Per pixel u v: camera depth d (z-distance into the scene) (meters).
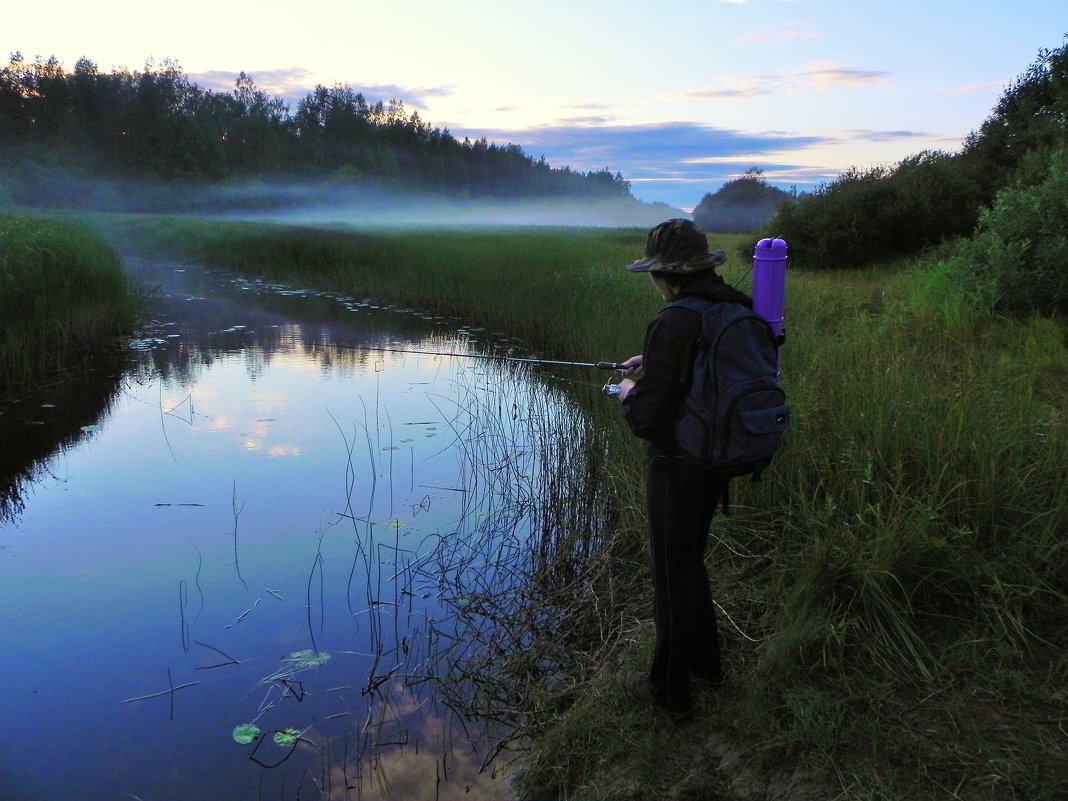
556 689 3.12
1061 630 2.77
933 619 2.91
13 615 3.83
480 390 8.30
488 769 2.75
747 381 2.24
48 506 5.20
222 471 5.85
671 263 2.33
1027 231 7.80
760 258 2.41
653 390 2.29
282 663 3.42
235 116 99.81
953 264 8.60
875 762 2.30
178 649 3.54
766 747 2.44
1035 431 3.83
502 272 14.73
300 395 8.12
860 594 2.94
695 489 2.36
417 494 5.38
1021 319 7.37
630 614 3.54
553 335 10.38
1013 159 14.10
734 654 3.01
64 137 77.44
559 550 4.36
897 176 14.53
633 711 2.76
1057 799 2.08
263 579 4.19
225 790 2.67
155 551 4.53
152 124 80.38
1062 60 14.16
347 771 2.76
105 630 3.69
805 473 3.91
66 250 11.12
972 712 2.45
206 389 8.34
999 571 2.98
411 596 4.00
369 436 6.66
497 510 5.09
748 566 3.59
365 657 3.46
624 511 4.39
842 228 13.90
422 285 14.95
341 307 14.33
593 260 15.46
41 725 3.01
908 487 3.34
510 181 169.62
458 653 3.47
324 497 5.35
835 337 6.59
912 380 4.35
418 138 133.38
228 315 13.31
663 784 2.43
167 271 20.14
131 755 2.84
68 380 8.64
